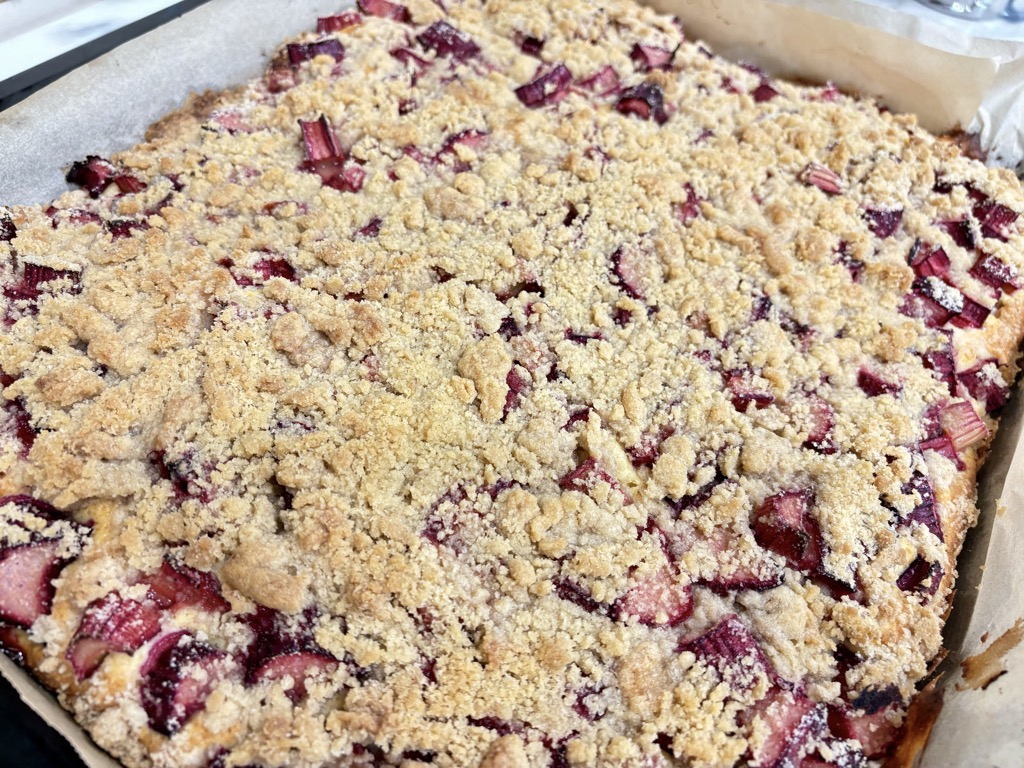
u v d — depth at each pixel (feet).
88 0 1.36
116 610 0.79
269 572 0.82
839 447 0.98
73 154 1.21
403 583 0.83
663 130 1.29
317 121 1.22
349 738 0.77
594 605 0.86
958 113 1.37
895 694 0.85
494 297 1.06
